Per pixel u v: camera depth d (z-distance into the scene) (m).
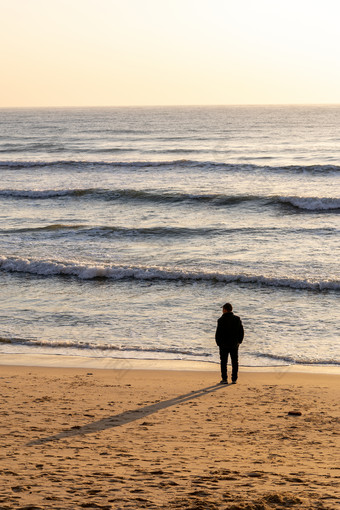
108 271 19.91
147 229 26.81
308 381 10.34
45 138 93.00
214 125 134.50
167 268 19.88
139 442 6.41
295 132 105.00
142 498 4.12
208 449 6.11
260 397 9.15
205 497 4.15
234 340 10.16
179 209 32.84
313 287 17.92
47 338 13.66
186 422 7.51
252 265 20.59
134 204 34.28
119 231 26.91
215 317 15.36
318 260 21.00
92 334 13.96
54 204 34.44
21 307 16.61
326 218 29.53
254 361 11.84
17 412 7.88
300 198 32.19
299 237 25.16
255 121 157.50
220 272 19.53
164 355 12.27
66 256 22.52
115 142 82.62
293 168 44.12
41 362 11.76
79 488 4.41
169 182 41.06
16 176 45.44
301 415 7.97
